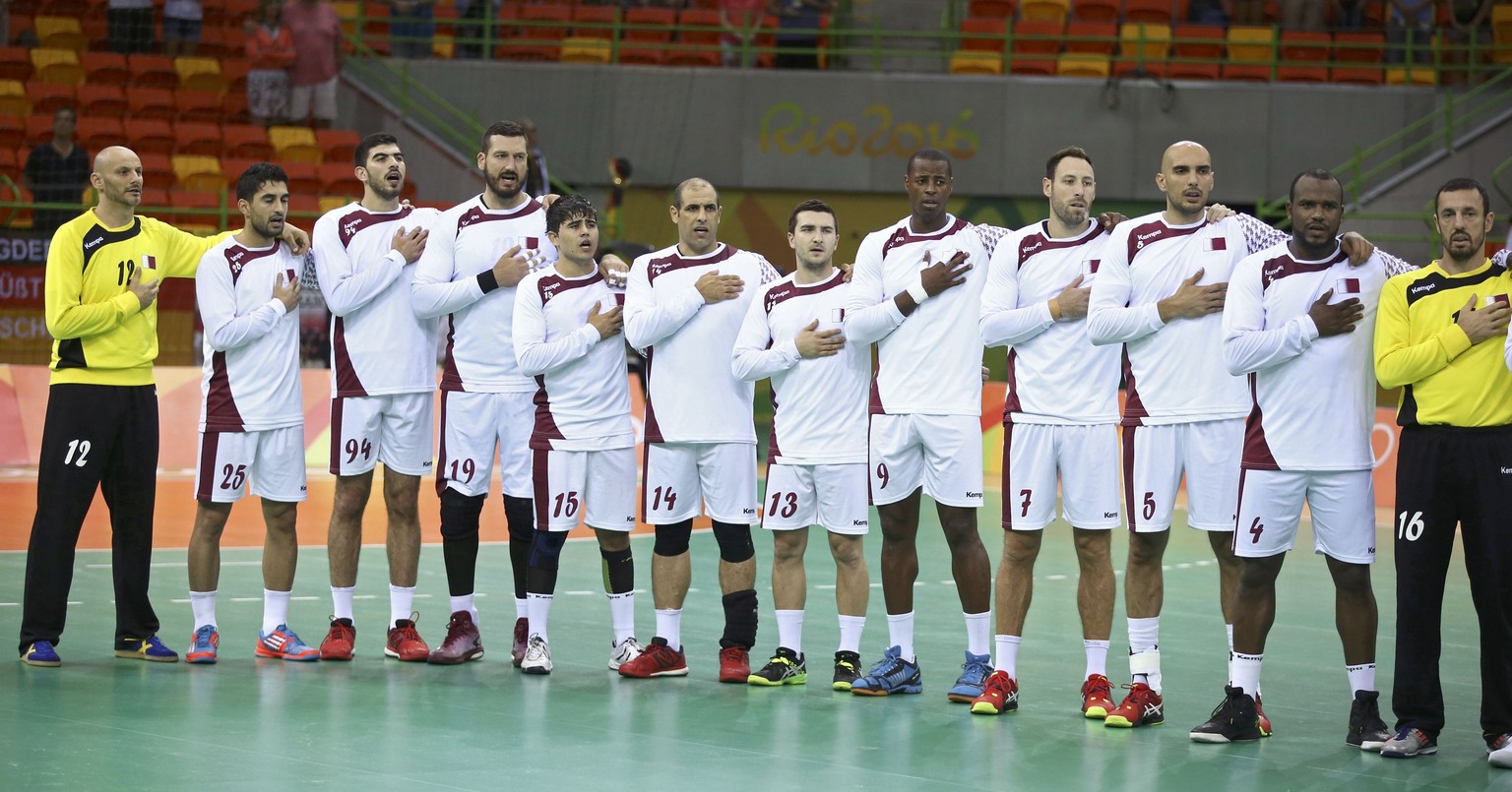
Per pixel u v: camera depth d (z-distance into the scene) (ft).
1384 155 113.80
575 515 39.09
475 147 114.73
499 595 51.24
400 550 40.78
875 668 37.52
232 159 108.58
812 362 37.40
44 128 106.93
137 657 39.52
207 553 39.22
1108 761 30.71
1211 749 31.96
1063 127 114.73
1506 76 115.03
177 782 27.48
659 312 37.52
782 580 38.55
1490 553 30.66
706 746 31.32
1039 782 28.89
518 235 40.45
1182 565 62.23
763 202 118.11
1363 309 31.78
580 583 54.24
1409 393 31.53
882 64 121.80
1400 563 31.60
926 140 115.75
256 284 39.65
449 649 40.16
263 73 110.93
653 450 38.63
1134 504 34.17
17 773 27.78
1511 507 30.48
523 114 118.62
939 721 34.17
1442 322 30.83
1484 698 31.35
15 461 88.07
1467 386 30.60
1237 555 32.78
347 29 121.29
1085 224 35.40
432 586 52.70
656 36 121.70
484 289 39.45
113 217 39.14
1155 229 34.06
